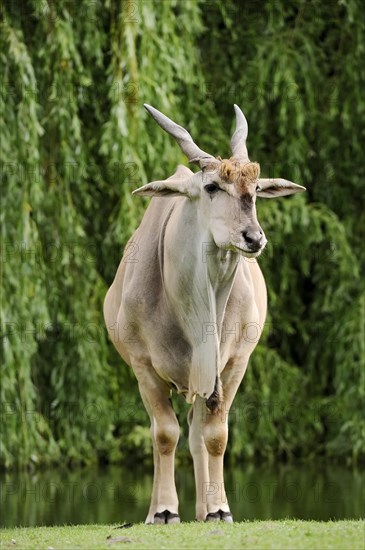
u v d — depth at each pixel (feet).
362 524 75.82
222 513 84.48
